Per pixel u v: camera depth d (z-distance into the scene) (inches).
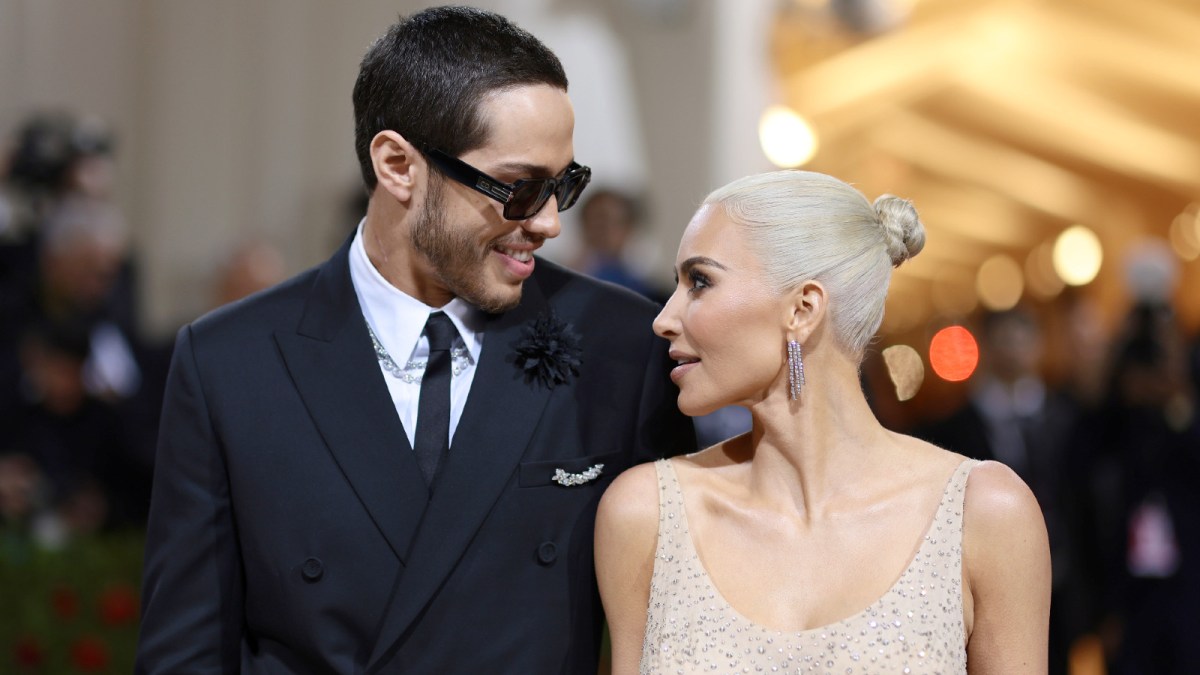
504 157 167.5
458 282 172.2
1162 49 876.6
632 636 175.6
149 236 504.7
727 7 580.7
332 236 438.9
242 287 430.0
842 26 628.1
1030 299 1143.0
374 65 175.9
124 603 309.0
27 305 355.6
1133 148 978.7
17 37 486.6
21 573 304.5
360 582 170.2
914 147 959.6
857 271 169.5
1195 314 982.4
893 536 167.3
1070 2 847.1
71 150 396.8
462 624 170.2
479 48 169.3
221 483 175.0
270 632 173.8
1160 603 393.7
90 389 351.3
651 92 575.8
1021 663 163.6
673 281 540.1
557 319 181.8
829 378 171.6
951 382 433.4
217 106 506.9
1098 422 411.8
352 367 176.1
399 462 172.7
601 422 179.6
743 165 594.2
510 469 173.8
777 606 166.6
